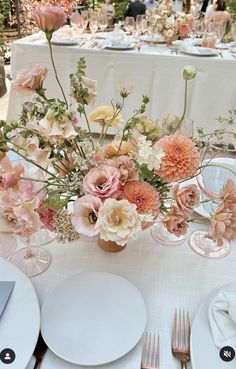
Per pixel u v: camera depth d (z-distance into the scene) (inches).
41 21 23.6
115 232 18.3
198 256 28.1
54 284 25.0
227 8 121.0
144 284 25.3
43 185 23.4
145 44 101.4
